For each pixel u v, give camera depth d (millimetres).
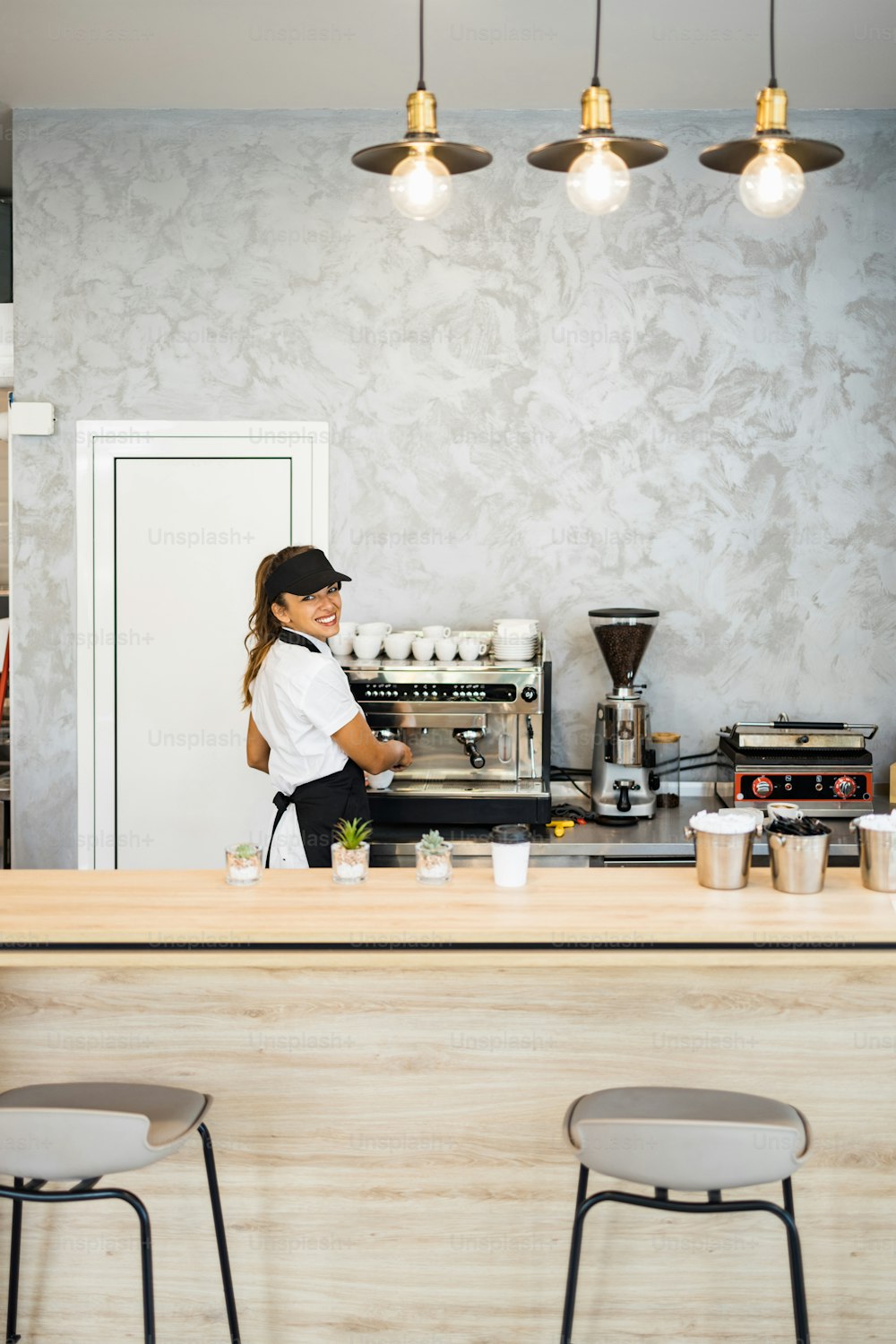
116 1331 2387
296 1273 2369
